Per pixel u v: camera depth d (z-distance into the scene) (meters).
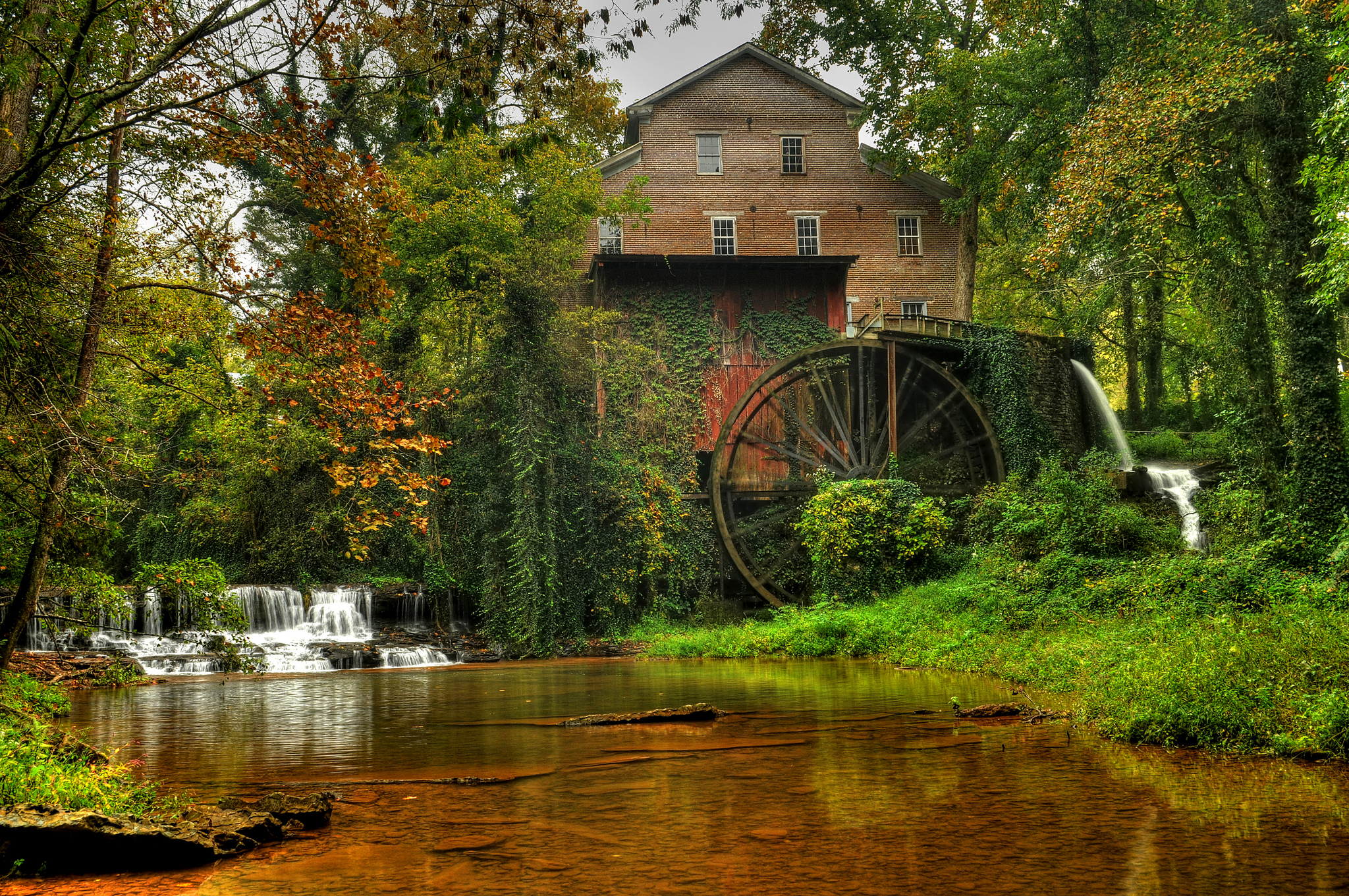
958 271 30.19
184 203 7.02
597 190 25.91
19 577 15.60
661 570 22.38
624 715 8.17
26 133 6.69
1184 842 3.70
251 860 3.69
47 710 8.52
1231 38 15.70
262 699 10.89
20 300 6.35
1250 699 6.34
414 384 20.95
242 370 9.55
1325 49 15.11
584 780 5.35
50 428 6.37
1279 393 17.03
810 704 9.11
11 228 6.44
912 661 13.81
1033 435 23.27
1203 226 17.39
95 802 4.13
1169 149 15.83
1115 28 19.97
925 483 23.77
